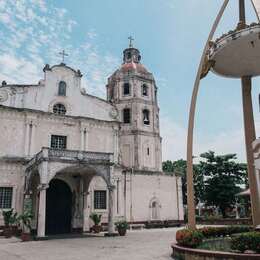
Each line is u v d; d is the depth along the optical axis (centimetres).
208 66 1652
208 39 1669
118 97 3897
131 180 3519
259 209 1686
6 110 2933
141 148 3697
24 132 2977
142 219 3478
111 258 1376
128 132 3738
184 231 1362
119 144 3497
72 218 2991
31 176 2709
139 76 3938
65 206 3017
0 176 2786
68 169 2738
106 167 2669
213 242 1428
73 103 3303
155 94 4084
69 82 3334
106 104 3516
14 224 2705
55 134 3128
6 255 1529
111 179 2662
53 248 1784
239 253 1071
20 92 3053
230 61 1783
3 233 2597
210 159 4512
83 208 3003
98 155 2655
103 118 3456
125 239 2262
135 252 1560
